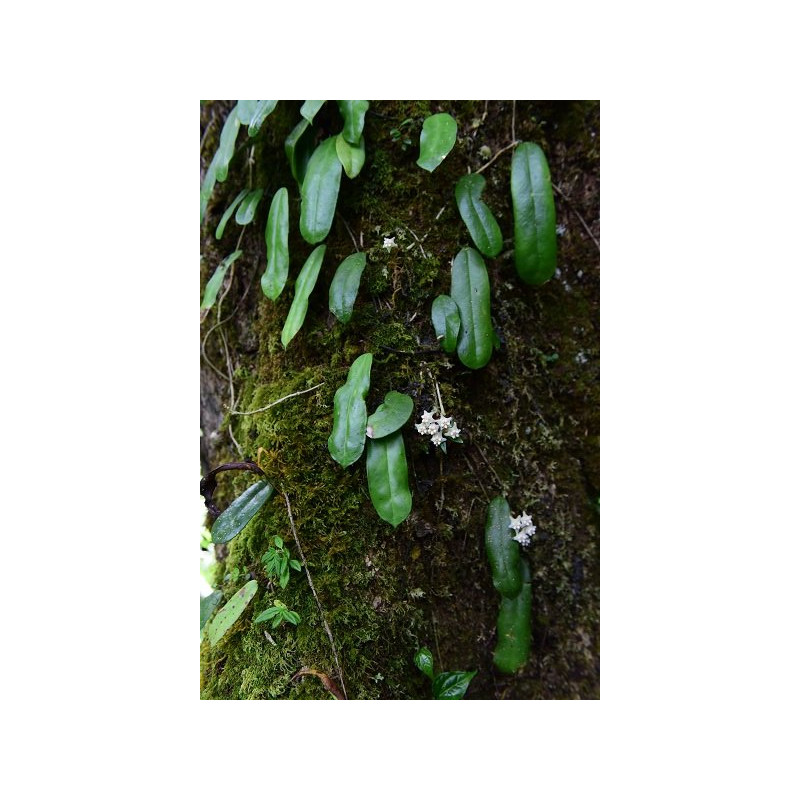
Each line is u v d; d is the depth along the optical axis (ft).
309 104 3.87
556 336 4.11
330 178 3.69
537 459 4.01
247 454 4.17
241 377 4.64
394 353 3.80
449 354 3.81
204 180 4.52
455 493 3.85
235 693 3.73
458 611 3.84
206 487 3.83
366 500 3.71
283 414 3.93
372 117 3.94
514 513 3.93
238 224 4.68
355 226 3.95
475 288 3.65
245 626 3.84
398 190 3.92
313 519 3.72
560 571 3.99
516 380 3.99
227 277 4.71
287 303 4.16
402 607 3.69
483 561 3.88
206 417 4.90
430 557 3.79
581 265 4.15
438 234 3.89
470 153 3.99
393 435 3.47
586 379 4.08
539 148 3.71
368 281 3.86
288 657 3.63
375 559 3.69
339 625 3.61
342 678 3.53
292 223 4.21
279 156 4.32
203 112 4.77
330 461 3.77
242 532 3.98
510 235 4.02
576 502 4.05
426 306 3.84
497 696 3.84
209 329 4.81
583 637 3.94
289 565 3.65
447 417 3.72
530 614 3.82
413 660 3.70
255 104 4.04
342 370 3.84
